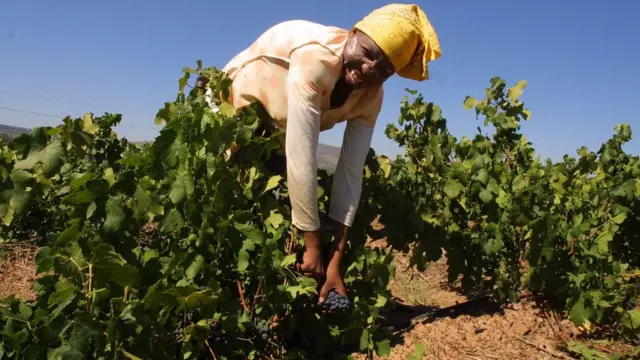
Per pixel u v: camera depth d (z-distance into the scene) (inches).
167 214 92.1
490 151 167.3
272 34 106.6
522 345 126.6
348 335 113.1
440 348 122.5
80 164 151.9
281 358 108.7
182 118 91.9
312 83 92.3
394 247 140.8
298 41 97.1
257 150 107.6
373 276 118.0
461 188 153.3
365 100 105.5
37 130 91.2
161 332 84.9
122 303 79.4
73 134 98.8
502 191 149.8
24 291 152.1
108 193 87.2
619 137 181.5
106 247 73.5
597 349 126.8
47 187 92.7
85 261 75.0
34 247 184.7
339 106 102.7
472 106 173.6
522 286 146.4
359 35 93.5
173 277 92.0
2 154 111.7
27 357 72.2
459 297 165.8
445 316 143.0
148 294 77.9
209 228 91.6
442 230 145.4
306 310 111.4
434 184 174.9
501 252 154.8
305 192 96.4
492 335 129.7
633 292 144.0
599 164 180.5
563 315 142.8
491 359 119.1
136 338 81.0
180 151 91.7
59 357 72.7
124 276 76.7
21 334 73.2
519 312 142.3
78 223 83.3
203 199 95.7
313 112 93.4
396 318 145.4
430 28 95.4
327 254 115.9
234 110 107.3
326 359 114.8
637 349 126.6
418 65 97.5
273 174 121.7
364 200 135.1
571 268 143.0
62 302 76.8
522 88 168.1
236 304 94.9
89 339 73.1
